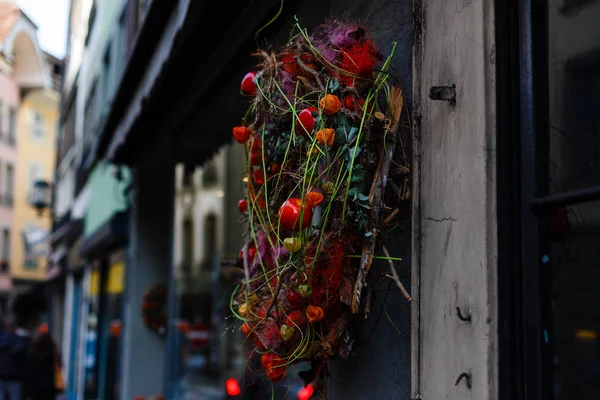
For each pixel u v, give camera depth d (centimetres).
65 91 1925
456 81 171
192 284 1472
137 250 703
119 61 882
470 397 157
